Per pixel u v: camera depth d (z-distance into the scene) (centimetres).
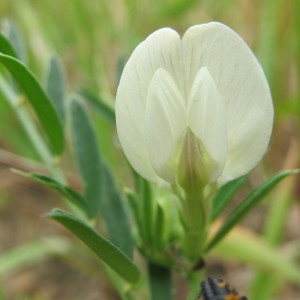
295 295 22
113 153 21
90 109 20
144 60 10
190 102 10
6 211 25
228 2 25
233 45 10
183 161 10
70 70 24
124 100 10
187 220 11
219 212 12
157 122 10
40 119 12
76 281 23
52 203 24
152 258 12
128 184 20
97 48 24
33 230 24
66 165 22
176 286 22
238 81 10
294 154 21
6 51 12
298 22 22
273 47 23
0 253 24
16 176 24
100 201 12
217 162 10
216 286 9
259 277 19
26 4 25
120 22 24
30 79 11
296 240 22
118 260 11
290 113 22
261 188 11
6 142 23
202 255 12
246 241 19
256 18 25
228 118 10
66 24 24
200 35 10
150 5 25
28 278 24
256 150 10
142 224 12
